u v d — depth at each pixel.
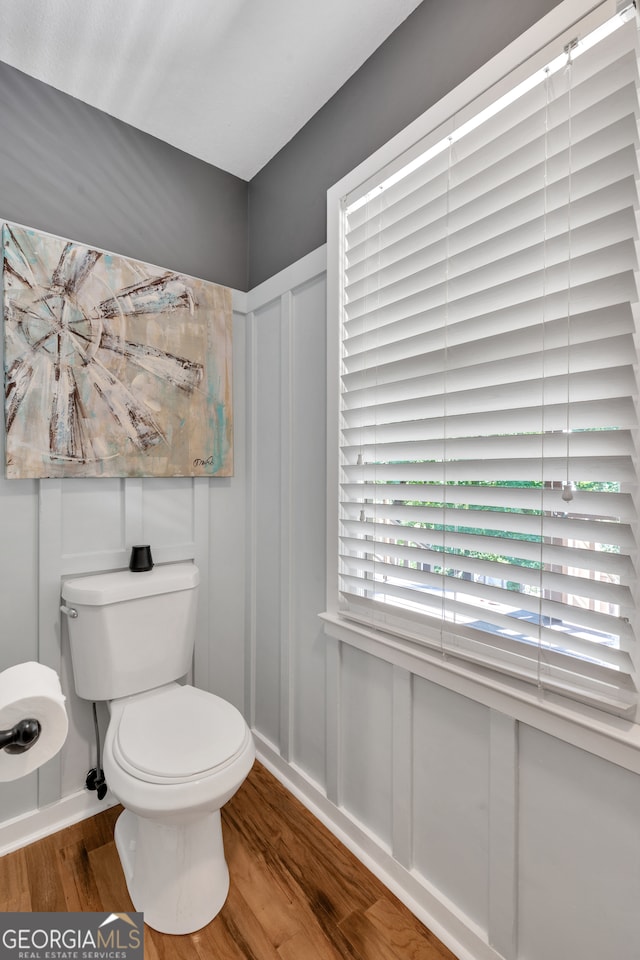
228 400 2.03
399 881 1.37
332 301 1.59
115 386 1.71
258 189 2.07
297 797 1.78
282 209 1.91
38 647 1.58
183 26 1.38
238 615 2.13
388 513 1.40
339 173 1.62
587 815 0.97
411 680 1.35
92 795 1.68
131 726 1.36
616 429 0.95
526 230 1.05
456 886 1.23
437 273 1.25
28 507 1.56
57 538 1.61
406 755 1.36
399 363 1.35
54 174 1.61
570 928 1.00
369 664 1.49
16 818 1.54
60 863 1.46
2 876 1.40
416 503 1.35
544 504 1.04
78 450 1.62
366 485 1.47
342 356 1.57
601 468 0.94
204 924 1.26
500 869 1.11
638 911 0.90
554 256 1.01
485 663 1.13
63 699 0.54
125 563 1.77
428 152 1.27
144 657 1.61
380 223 1.42
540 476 1.04
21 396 1.50
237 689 2.13
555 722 0.99
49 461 1.56
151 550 1.84
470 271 1.16
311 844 1.55
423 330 1.30
